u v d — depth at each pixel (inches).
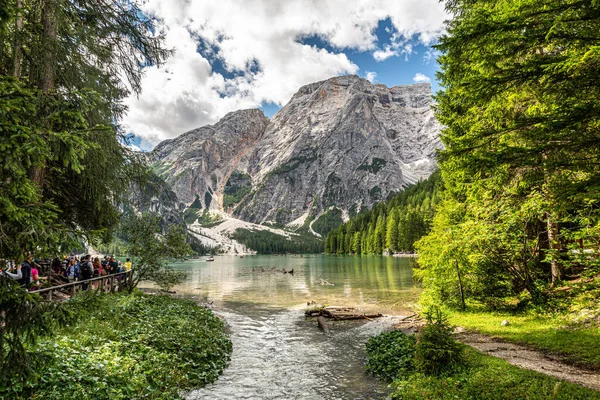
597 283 495.5
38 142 157.9
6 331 161.9
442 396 285.0
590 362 342.0
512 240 587.8
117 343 357.1
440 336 354.3
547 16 225.6
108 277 716.0
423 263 740.7
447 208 763.4
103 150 408.8
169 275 863.7
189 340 441.1
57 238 165.9
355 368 417.1
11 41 262.2
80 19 353.1
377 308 858.1
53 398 225.8
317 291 1240.8
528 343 424.8
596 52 191.3
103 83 412.5
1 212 148.6
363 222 6077.8
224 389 346.9
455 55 264.2
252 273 2402.8
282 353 486.3
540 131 226.8
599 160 233.3
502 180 297.0
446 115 718.5
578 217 447.5
